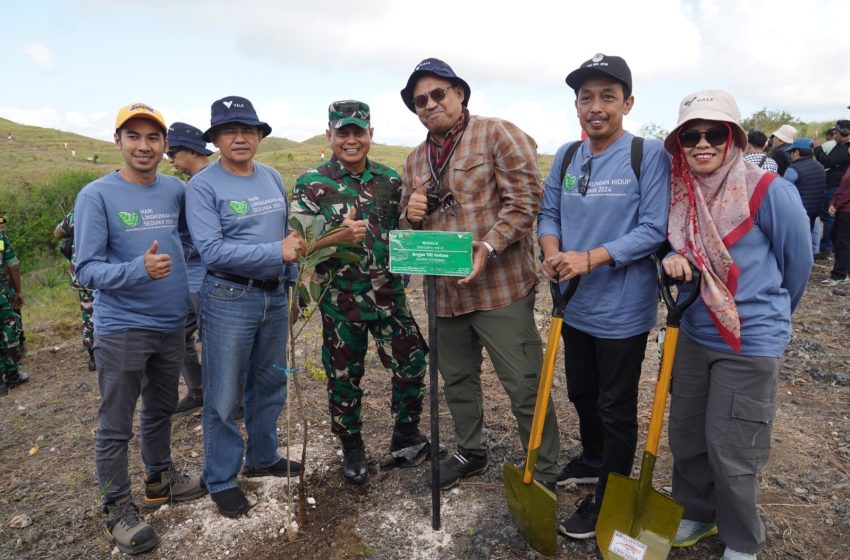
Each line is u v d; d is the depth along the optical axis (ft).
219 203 8.74
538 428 7.68
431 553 8.29
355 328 9.53
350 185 9.37
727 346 6.94
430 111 8.37
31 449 12.28
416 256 7.76
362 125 8.87
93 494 10.32
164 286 8.66
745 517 7.16
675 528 7.21
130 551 8.45
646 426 11.67
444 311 9.17
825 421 11.64
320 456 11.08
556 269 7.47
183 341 9.29
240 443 9.41
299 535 8.80
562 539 8.34
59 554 8.70
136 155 8.30
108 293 8.35
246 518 9.24
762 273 6.81
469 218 8.60
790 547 8.04
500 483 9.89
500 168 8.30
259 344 9.62
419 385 10.27
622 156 7.59
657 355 15.46
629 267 7.62
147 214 8.61
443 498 9.52
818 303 20.27
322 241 7.96
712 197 6.95
